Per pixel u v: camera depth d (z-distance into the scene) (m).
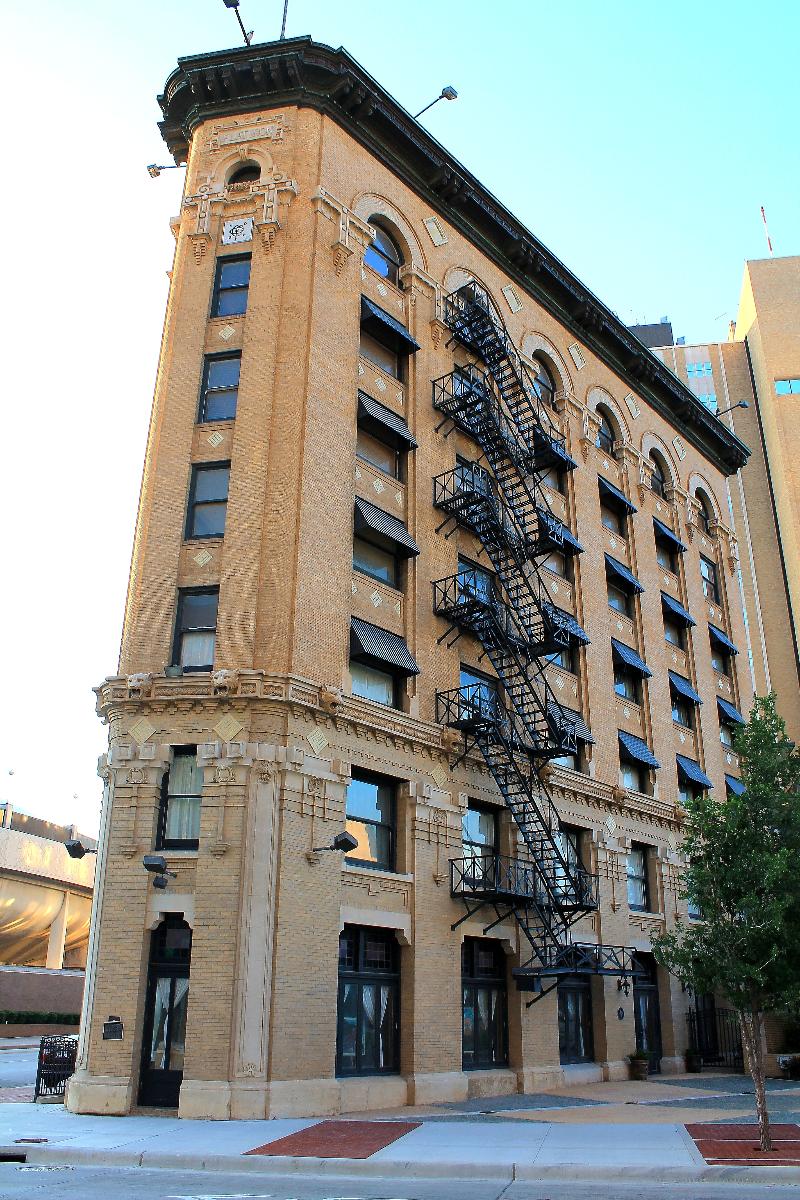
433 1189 12.07
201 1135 15.66
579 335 37.25
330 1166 13.50
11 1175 12.89
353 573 23.73
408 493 26.48
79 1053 19.25
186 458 23.25
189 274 25.30
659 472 42.28
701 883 17.11
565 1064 26.94
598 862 29.98
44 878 61.28
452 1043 22.48
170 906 18.98
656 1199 11.30
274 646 20.89
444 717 24.92
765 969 15.96
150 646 21.38
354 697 22.02
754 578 83.62
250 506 22.14
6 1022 46.97
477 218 32.06
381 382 26.62
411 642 24.78
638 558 37.62
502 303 32.97
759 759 18.27
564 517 33.69
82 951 73.19
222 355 24.39
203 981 18.28
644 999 31.27
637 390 40.88
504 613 27.44
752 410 89.00
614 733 32.69
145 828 19.70
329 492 23.17
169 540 22.38
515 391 30.61
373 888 21.61
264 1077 17.92
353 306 25.91
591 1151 14.38
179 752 20.48
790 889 16.78
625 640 35.66
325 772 20.83
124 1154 14.02
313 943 19.53
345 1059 20.30
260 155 26.27
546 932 24.72
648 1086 26.12
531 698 28.67
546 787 27.98
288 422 23.02
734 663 43.84
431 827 23.45
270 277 24.55
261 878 18.95
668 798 35.00
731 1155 13.99
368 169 28.12
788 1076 29.50
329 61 26.67
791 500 82.31
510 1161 13.52
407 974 22.02
